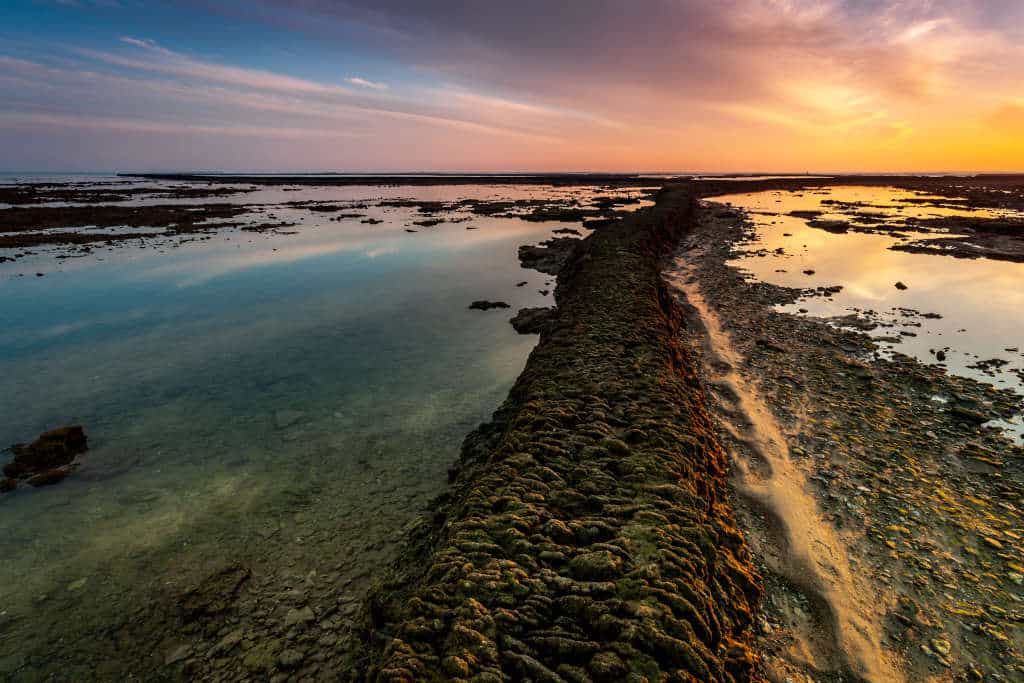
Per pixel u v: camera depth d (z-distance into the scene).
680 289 24.97
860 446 11.11
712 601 5.73
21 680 6.61
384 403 14.14
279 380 15.67
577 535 6.52
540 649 4.95
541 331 19.47
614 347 13.02
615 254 24.58
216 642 7.10
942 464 10.45
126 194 96.44
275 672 6.62
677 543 6.30
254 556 8.66
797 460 10.59
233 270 31.64
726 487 9.48
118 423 13.06
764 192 102.69
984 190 102.69
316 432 12.62
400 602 6.36
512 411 11.72
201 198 89.19
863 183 133.25
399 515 9.63
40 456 11.23
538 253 34.94
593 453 8.38
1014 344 17.16
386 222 55.03
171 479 10.77
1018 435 11.55
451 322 21.36
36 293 25.98
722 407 12.93
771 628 6.67
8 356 17.64
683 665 4.82
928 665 6.25
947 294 23.78
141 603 7.73
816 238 40.97
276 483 10.64
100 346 18.67
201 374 16.12
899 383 14.25
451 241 42.25
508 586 5.63
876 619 6.89
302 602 7.72
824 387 14.05
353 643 6.77
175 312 22.97
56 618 7.49
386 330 20.38
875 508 9.08
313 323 21.38
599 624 5.16
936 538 8.36
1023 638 6.58
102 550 8.79
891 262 31.25
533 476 7.77
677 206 49.91
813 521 8.77
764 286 25.19
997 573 7.62
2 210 58.34
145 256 35.47
